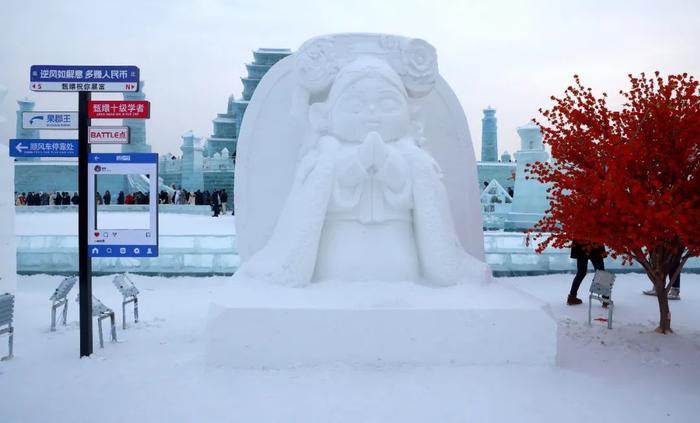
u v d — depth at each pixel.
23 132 35.66
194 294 10.36
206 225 19.86
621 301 9.85
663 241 6.84
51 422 4.31
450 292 5.93
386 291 5.86
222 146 41.09
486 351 5.46
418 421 4.33
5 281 8.65
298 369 5.30
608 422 4.34
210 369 5.34
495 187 27.53
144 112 6.02
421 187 6.30
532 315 5.50
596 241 6.45
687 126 6.19
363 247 6.29
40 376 5.41
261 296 5.68
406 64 6.78
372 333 5.39
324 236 6.41
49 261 12.52
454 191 7.48
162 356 6.08
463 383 5.04
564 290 11.01
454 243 6.39
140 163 6.07
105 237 6.10
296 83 6.95
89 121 6.09
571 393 4.90
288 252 6.09
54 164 34.50
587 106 6.82
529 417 4.41
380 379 5.09
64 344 6.69
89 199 6.09
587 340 6.79
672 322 8.16
